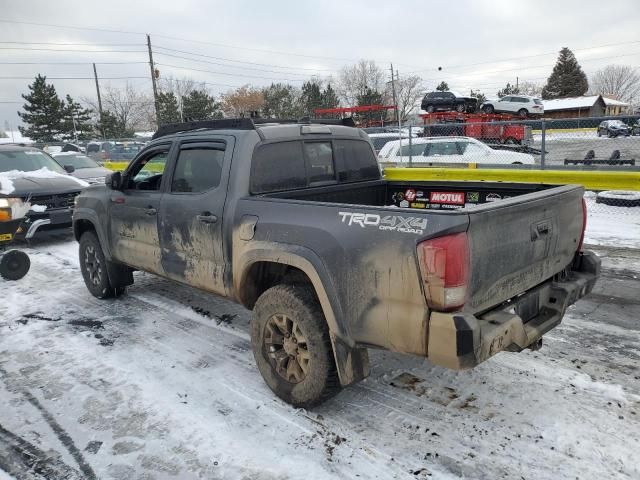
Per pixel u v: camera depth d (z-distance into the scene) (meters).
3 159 9.54
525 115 30.81
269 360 3.51
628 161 12.20
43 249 8.75
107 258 5.44
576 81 85.06
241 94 83.75
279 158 4.00
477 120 26.42
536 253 3.08
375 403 3.43
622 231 8.47
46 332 4.89
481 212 2.61
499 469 2.74
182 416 3.35
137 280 6.54
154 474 2.81
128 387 3.76
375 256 2.80
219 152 3.93
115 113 83.31
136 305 5.57
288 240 3.26
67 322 5.14
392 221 2.75
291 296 3.26
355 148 4.71
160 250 4.54
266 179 3.89
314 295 3.26
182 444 3.06
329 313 3.05
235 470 2.82
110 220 5.20
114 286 5.66
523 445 2.93
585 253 3.63
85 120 58.41
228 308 5.39
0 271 6.53
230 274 3.80
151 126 86.25
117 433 3.20
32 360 4.27
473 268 2.60
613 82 105.00
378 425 3.18
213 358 4.21
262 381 3.80
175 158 4.35
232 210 3.71
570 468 2.73
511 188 4.09
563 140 16.06
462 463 2.80
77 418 3.38
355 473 2.76
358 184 4.65
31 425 3.32
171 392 3.67
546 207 3.12
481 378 3.69
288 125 4.13
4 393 3.74
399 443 2.99
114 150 23.28
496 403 3.36
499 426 3.11
